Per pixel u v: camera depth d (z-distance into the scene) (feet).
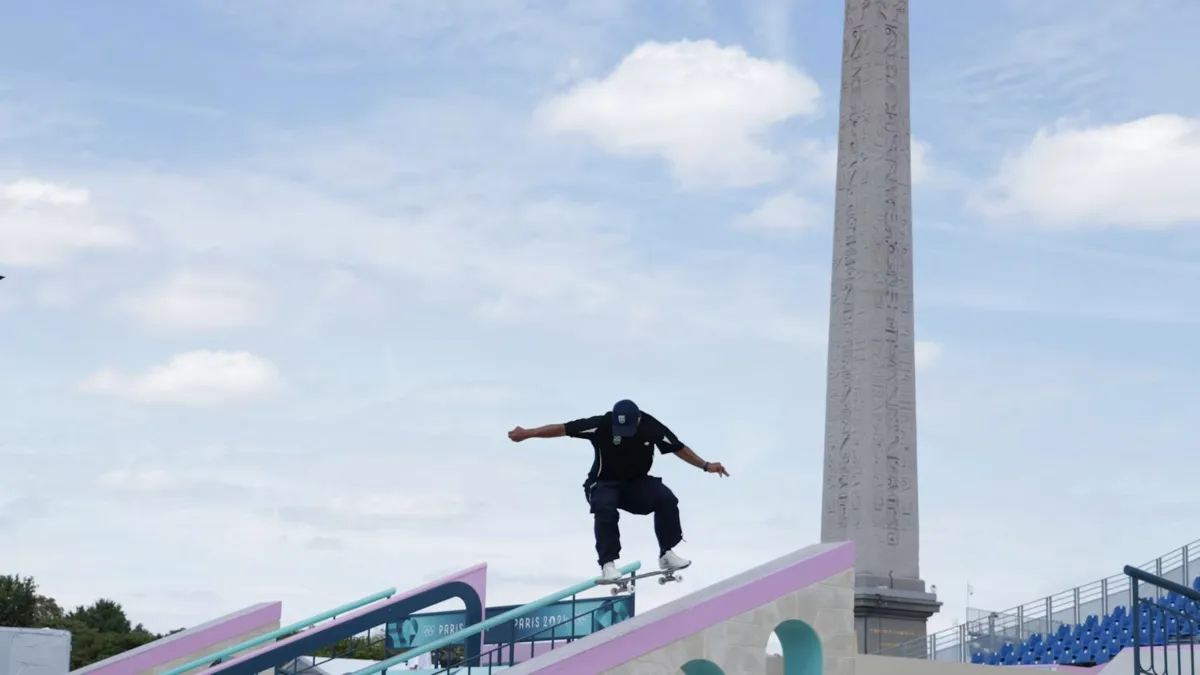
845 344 136.46
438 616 96.32
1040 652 137.39
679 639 55.36
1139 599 62.28
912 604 130.31
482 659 90.74
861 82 140.67
